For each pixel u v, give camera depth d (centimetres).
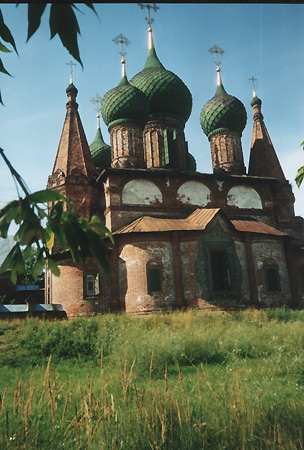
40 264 256
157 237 2670
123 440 527
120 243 2720
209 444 521
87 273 2686
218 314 2378
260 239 2902
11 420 611
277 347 1162
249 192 3247
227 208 3141
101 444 506
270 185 3334
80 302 2627
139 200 2944
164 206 2973
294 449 481
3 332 1875
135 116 3378
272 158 3575
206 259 2655
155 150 3506
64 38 220
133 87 3416
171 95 3562
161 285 2597
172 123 3600
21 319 2383
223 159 3628
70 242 258
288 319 2277
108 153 4031
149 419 568
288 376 928
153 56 3875
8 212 236
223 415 579
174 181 3059
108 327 1886
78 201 3058
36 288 3694
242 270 2764
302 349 1137
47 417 665
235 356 1174
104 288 2675
